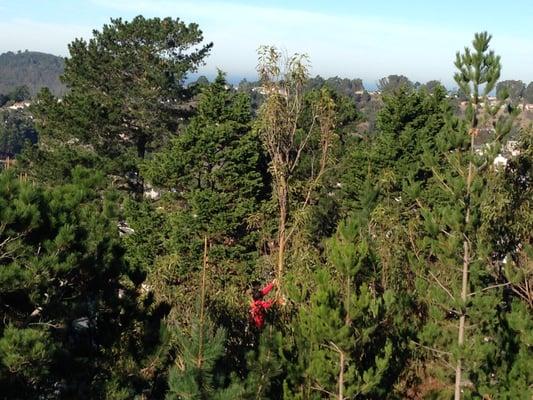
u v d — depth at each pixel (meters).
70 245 8.37
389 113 26.39
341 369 8.34
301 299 9.07
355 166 25.92
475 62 9.44
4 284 7.46
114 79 32.91
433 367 12.50
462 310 10.03
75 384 8.78
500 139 9.57
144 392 9.70
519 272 9.80
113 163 29.14
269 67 16.59
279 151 17.58
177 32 32.66
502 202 10.55
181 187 22.77
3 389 7.54
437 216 10.38
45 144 32.62
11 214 7.50
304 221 17.33
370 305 8.71
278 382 8.84
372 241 13.51
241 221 20.53
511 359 10.11
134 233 20.62
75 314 8.97
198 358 7.28
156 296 12.44
